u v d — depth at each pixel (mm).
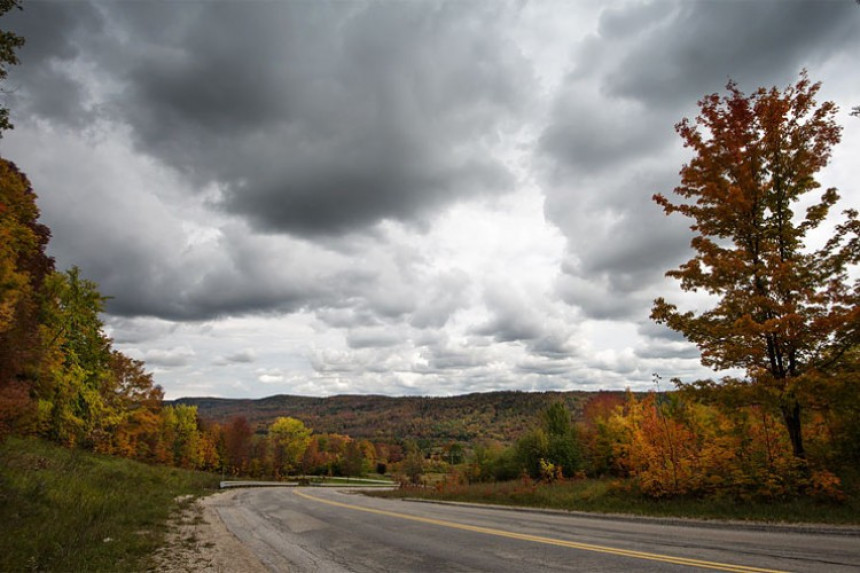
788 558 7004
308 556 9203
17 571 6898
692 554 7586
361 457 99438
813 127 13336
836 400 11969
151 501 17891
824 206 13203
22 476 13398
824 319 11930
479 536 10656
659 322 14961
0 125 8766
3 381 19406
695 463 15055
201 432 73375
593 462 30422
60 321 30297
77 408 31906
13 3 8711
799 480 12297
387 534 11641
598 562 7336
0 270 17531
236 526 14234
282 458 86750
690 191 14875
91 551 8344
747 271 13453
